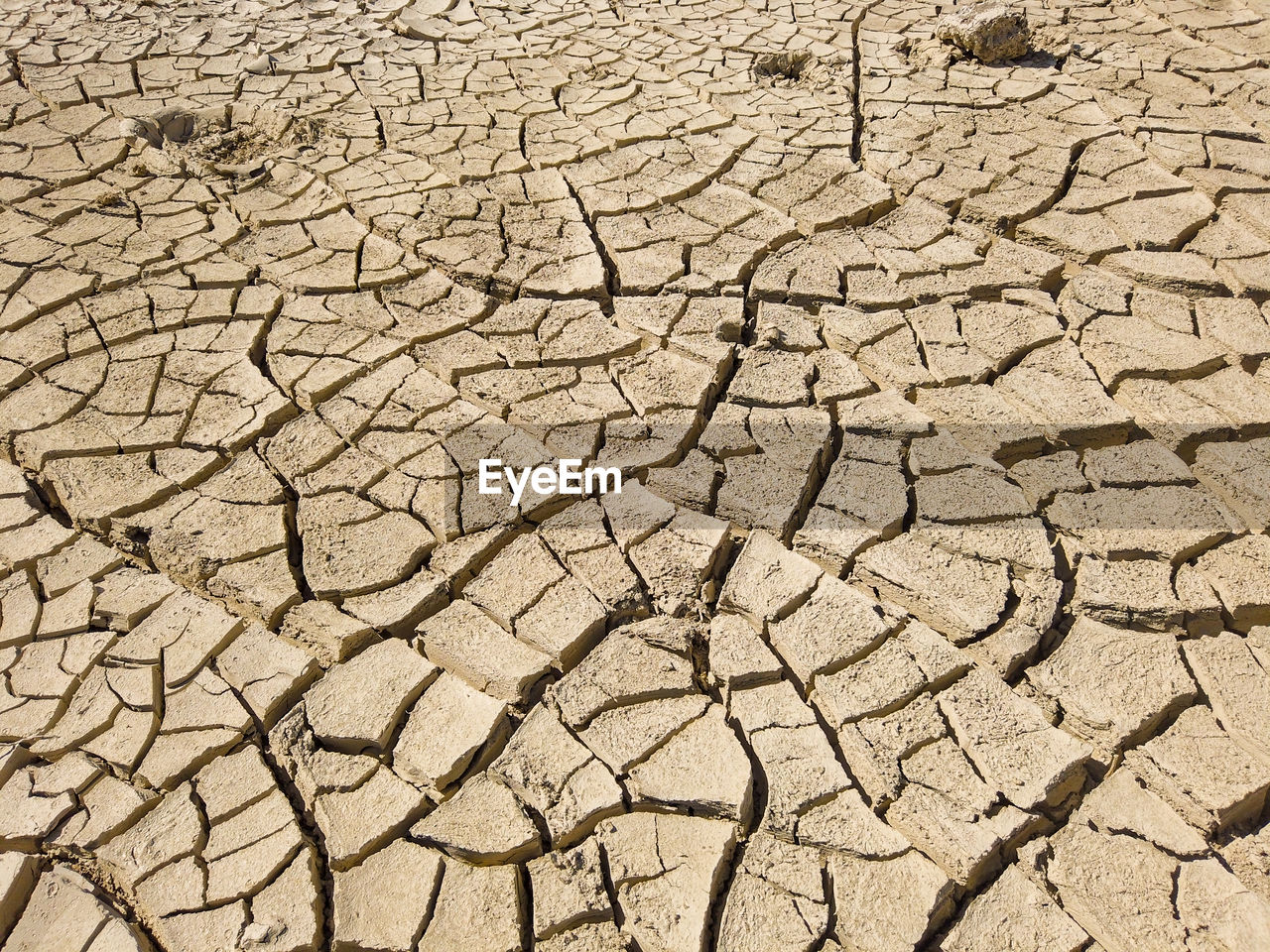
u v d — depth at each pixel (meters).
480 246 3.53
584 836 1.81
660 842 1.78
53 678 2.09
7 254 3.43
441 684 2.07
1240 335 2.98
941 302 3.20
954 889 1.71
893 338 3.05
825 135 4.19
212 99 4.50
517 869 1.76
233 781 1.90
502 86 4.68
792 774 1.87
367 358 3.01
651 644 2.14
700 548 2.35
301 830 1.83
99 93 4.50
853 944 1.63
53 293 3.25
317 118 4.36
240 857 1.77
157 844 1.80
